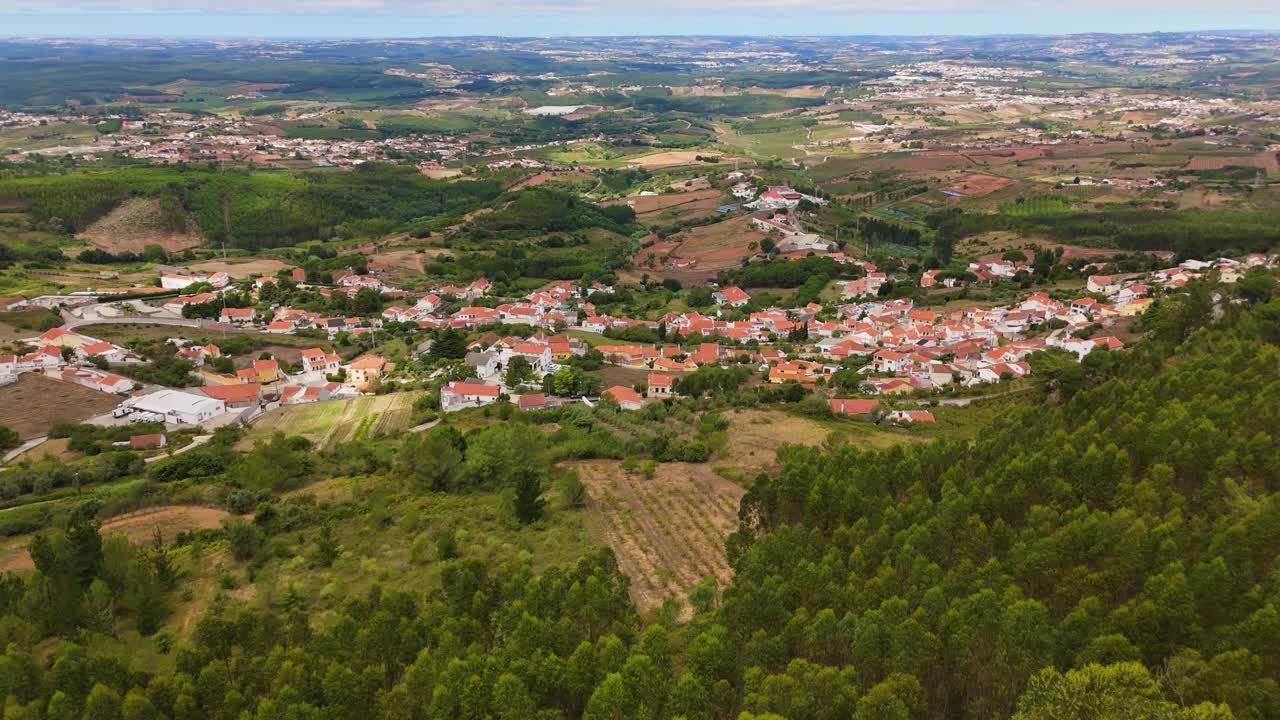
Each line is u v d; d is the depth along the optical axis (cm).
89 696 5609
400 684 6078
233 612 7656
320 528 9856
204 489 11231
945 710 5678
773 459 11775
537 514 9919
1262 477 7531
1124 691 4834
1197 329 13325
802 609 6128
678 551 8931
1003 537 7075
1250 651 5262
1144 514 6881
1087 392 10581
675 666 6309
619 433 13838
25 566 9125
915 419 13350
